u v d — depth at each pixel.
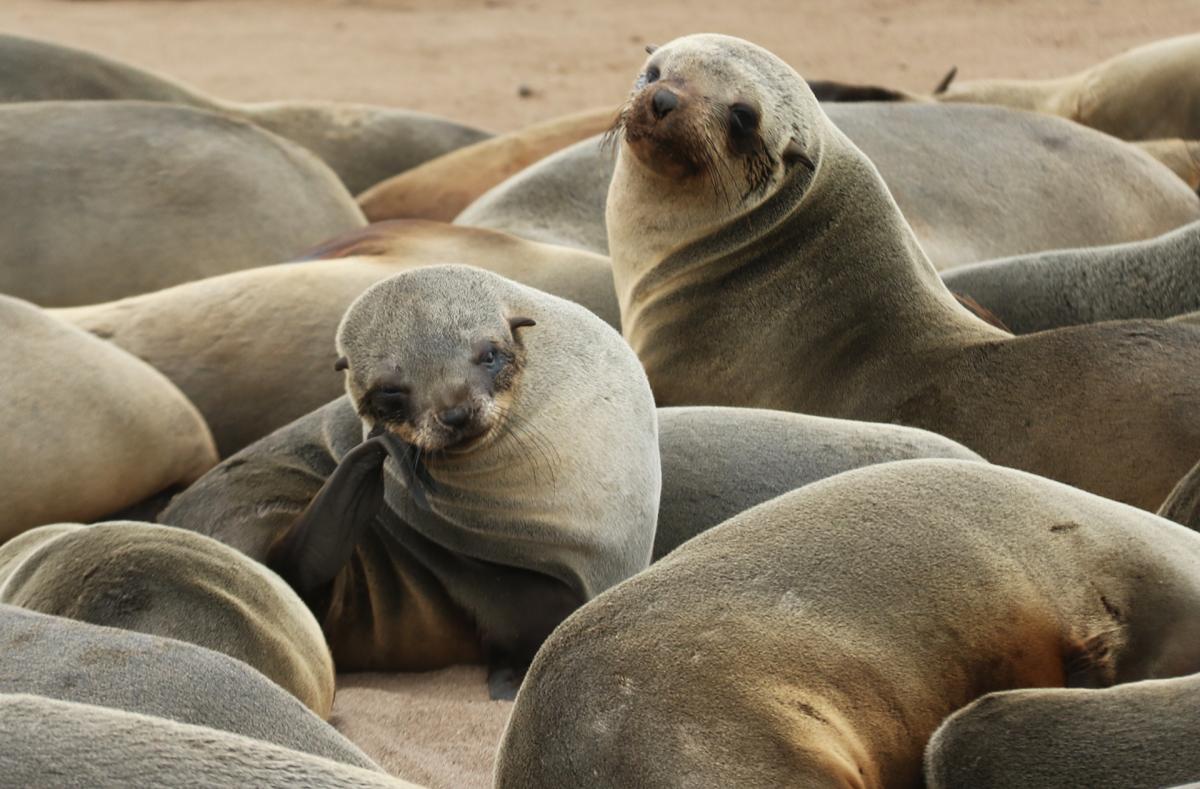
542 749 14.94
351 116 55.28
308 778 12.23
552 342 25.38
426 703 23.14
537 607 24.91
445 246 38.44
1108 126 58.53
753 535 17.02
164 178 43.47
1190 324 28.42
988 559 17.02
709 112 31.03
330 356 35.22
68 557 21.36
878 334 30.95
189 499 27.31
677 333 32.62
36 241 42.25
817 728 15.16
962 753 14.92
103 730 12.30
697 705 14.88
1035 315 34.66
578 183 43.25
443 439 24.09
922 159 43.81
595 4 106.44
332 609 25.16
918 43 91.00
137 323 35.91
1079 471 27.14
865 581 16.48
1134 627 17.17
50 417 29.88
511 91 81.88
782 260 31.94
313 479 26.97
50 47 53.09
